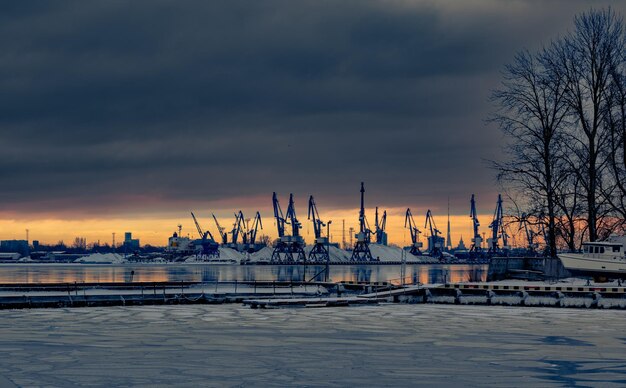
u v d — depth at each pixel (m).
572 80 67.62
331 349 36.41
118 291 68.88
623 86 65.50
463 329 44.84
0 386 26.94
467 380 28.91
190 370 30.52
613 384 28.41
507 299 61.31
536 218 68.94
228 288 73.62
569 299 59.16
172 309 57.59
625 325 47.09
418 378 29.22
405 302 64.81
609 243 64.56
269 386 27.62
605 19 67.38
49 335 41.25
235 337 40.75
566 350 36.47
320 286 76.12
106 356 33.91
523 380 28.98
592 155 66.75
